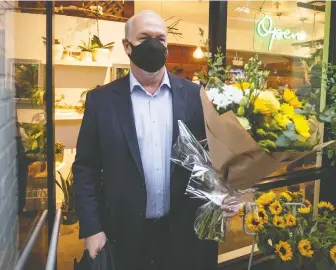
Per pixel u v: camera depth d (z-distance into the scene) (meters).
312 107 1.22
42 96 1.80
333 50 3.10
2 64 1.36
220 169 1.23
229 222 1.48
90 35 3.51
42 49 1.78
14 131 1.58
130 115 1.42
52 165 1.86
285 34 3.10
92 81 3.65
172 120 1.44
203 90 1.18
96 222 1.43
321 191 3.05
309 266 1.60
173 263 1.49
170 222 1.46
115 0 3.67
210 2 2.70
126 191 1.41
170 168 1.44
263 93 1.13
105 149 1.42
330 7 3.10
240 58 2.84
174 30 3.65
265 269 2.66
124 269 1.47
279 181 2.79
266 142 1.07
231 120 1.06
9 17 1.48
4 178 1.37
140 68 1.40
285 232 1.55
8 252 1.42
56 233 1.40
